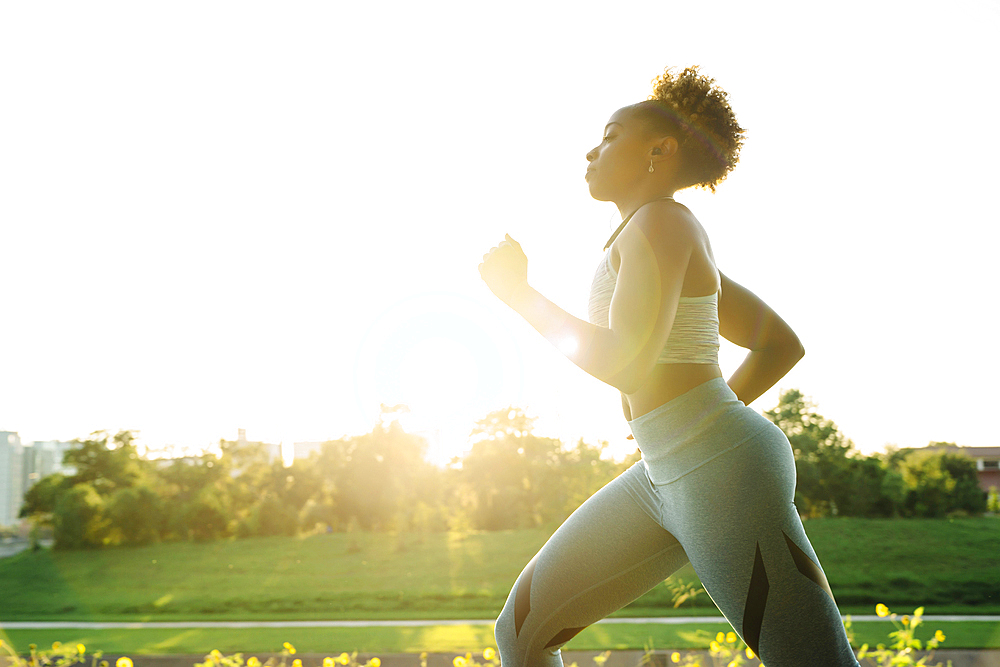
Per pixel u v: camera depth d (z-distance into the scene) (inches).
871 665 123.6
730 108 55.5
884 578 930.1
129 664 153.9
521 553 1115.3
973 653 300.0
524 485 1352.1
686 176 54.5
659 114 53.4
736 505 45.3
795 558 44.8
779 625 44.4
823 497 1310.3
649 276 45.8
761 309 59.1
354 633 502.9
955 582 905.5
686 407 47.7
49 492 1409.9
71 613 840.9
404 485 1391.5
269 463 1467.8
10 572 1132.5
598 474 1248.8
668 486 48.3
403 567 1079.6
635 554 52.6
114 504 1375.5
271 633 525.7
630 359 44.9
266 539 1363.2
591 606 53.8
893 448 1379.2
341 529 1409.9
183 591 987.9
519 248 51.6
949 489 1311.5
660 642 317.1
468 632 496.7
